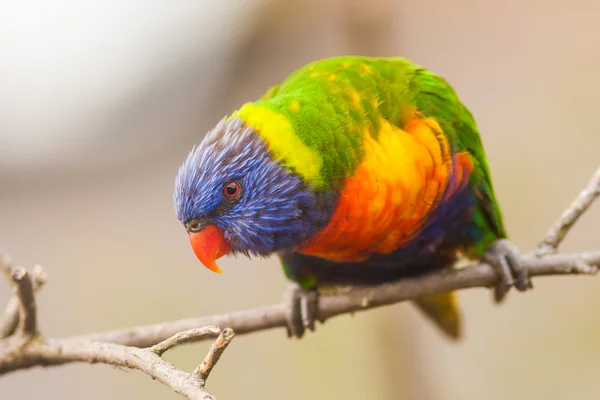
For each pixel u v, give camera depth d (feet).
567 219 21.86
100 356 18.69
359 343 36.81
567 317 36.65
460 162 21.84
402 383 34.94
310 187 19.31
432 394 35.06
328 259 22.88
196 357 36.60
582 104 38.04
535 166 37.27
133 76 42.45
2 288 39.75
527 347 36.50
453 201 21.90
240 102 42.75
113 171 44.27
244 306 38.88
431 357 35.68
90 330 38.93
